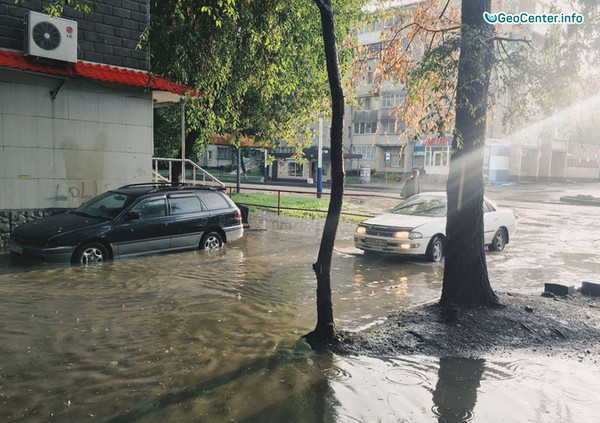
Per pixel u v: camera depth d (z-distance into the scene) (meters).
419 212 11.27
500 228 12.09
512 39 6.00
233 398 3.88
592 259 11.14
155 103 14.66
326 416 3.63
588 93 5.74
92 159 10.95
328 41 4.99
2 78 9.66
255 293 7.20
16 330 5.34
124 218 9.21
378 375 4.38
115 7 11.15
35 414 3.56
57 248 8.38
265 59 11.82
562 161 56.06
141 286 7.37
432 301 6.89
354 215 18.44
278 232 13.94
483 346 5.11
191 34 10.80
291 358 4.73
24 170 10.05
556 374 4.51
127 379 4.19
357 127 54.66
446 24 7.50
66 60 9.88
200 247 10.52
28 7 9.89
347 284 8.13
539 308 6.21
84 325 5.56
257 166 65.94
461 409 3.79
